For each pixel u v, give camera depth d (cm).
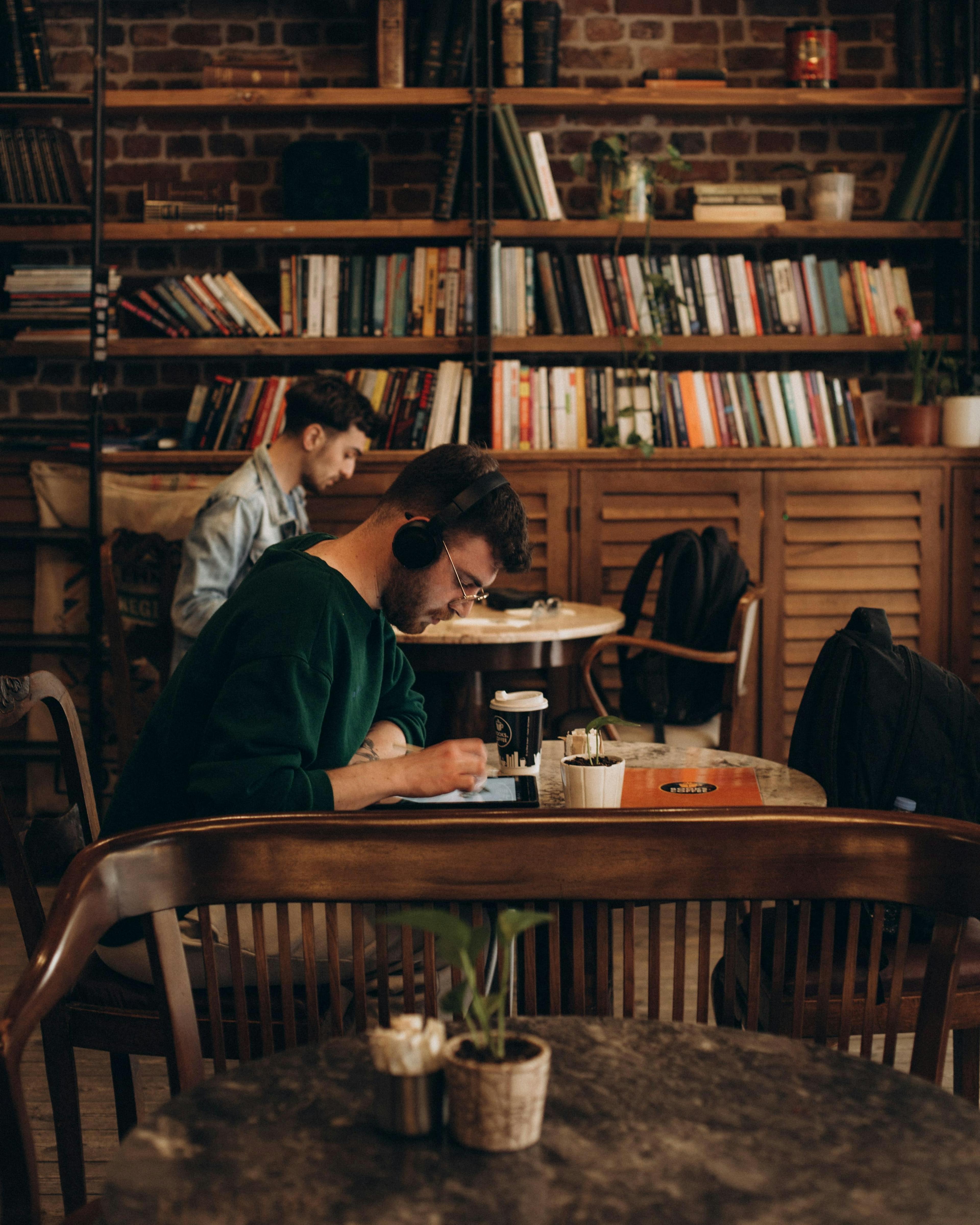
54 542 399
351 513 398
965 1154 76
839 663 172
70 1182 148
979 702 174
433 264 402
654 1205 70
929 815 129
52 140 395
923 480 406
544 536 400
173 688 153
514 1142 76
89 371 434
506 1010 114
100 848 105
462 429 404
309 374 426
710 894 111
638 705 341
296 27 424
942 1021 107
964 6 416
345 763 151
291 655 140
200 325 403
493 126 399
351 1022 149
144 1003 148
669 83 404
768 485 402
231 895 111
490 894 111
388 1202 71
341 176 404
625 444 402
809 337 406
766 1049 91
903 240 426
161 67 423
